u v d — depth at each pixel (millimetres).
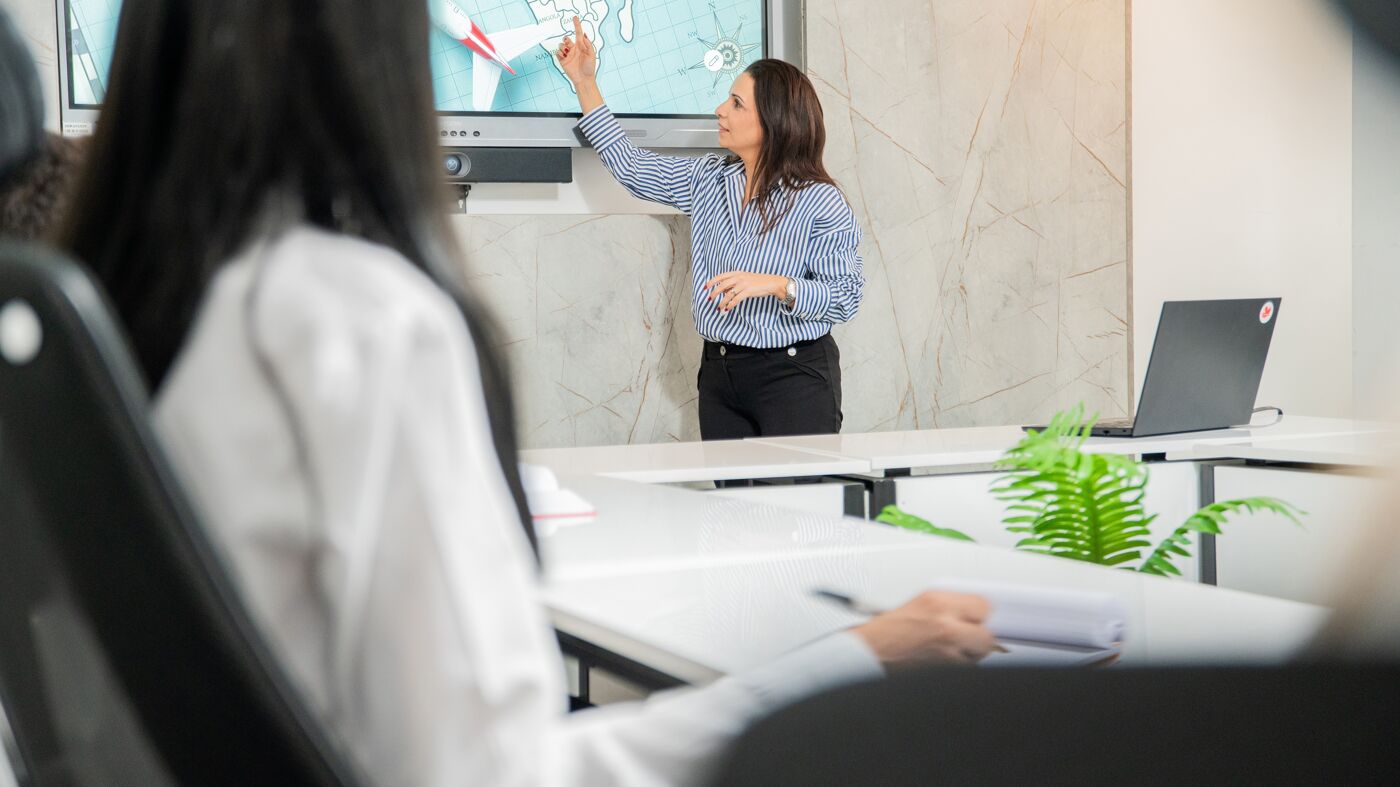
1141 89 4918
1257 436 2971
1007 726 728
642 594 1255
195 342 586
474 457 595
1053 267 4805
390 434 565
